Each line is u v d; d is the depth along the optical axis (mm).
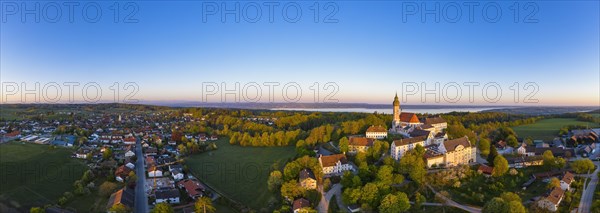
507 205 134375
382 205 141875
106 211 160000
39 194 176250
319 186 172625
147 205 170500
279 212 150625
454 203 153000
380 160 199750
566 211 143750
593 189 162875
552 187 158500
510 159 199250
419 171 169125
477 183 170500
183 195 182500
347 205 153625
